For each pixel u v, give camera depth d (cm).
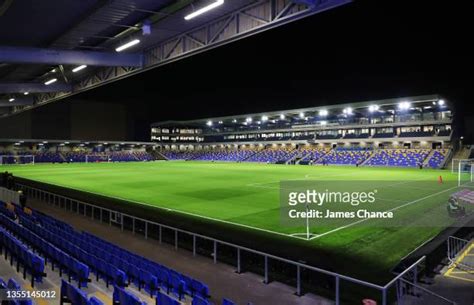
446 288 878
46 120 7081
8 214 1631
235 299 816
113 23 1203
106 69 2034
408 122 5628
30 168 5341
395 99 4794
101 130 7812
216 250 1116
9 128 6644
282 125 7369
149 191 2694
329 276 944
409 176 3803
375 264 1055
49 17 1156
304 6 953
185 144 9219
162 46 1546
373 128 6175
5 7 1003
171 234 1451
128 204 2120
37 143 7050
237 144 8288
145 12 1135
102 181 3416
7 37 1355
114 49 1567
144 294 781
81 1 1032
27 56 1467
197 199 2302
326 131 6831
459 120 5412
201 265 1058
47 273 916
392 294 861
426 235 1371
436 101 4547
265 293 853
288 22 1034
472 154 5022
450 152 5178
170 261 1093
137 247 1250
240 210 1912
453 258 1095
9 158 6506
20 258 901
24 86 2375
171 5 1080
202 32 1305
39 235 1241
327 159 6325
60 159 7144
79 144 7731
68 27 1264
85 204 1809
